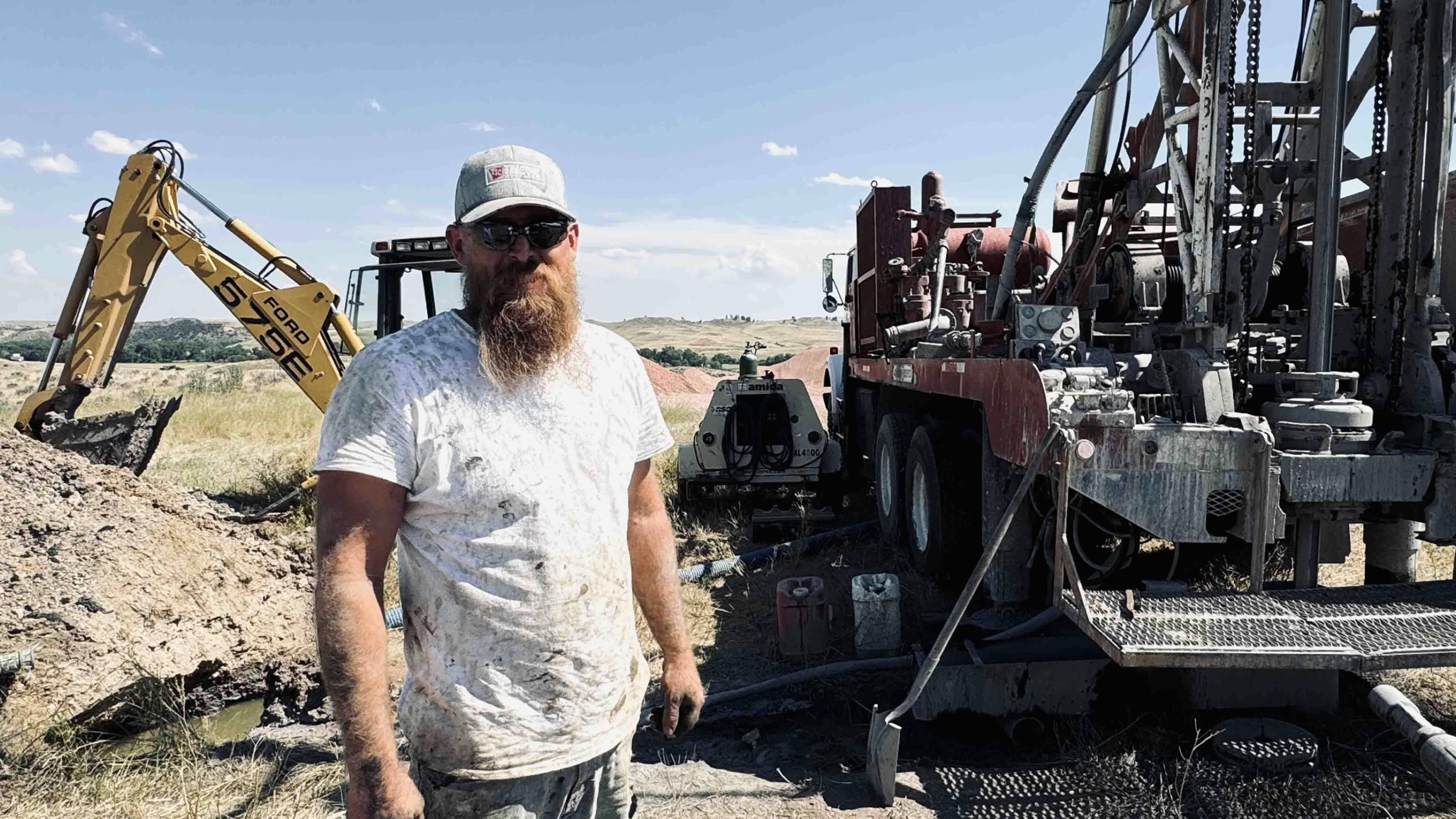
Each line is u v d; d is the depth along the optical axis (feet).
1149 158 17.83
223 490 33.32
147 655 13.46
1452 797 9.04
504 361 5.54
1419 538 12.54
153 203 28.02
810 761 12.42
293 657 15.23
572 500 5.74
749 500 29.68
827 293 30.07
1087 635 11.13
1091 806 10.64
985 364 15.10
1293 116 14.57
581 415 5.84
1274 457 11.39
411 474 5.49
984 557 10.60
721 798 11.31
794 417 27.55
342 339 29.37
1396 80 13.67
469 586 5.54
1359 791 10.48
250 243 28.86
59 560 14.11
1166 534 11.53
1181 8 14.93
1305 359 13.98
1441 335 13.75
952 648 14.08
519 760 5.67
